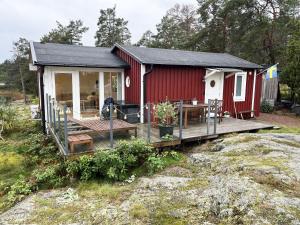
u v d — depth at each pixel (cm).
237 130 783
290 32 1733
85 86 906
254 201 345
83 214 396
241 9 1944
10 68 3322
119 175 526
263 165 464
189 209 372
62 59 846
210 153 609
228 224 318
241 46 2069
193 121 924
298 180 399
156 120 800
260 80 1207
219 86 1052
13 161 657
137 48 1049
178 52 1145
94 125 669
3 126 961
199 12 2405
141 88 868
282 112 1475
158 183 478
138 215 372
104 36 3456
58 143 619
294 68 1389
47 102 813
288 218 302
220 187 409
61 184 517
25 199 473
